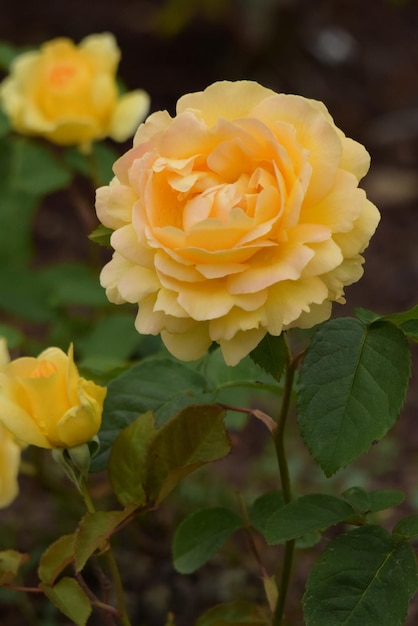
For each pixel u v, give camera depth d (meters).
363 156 0.77
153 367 0.88
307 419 0.78
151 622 1.09
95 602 0.85
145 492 0.83
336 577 0.79
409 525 0.81
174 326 0.76
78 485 0.82
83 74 1.18
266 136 0.75
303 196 0.74
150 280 0.76
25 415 0.80
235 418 0.98
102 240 0.79
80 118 1.16
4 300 1.24
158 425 0.86
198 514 0.90
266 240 0.74
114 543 1.14
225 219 0.75
